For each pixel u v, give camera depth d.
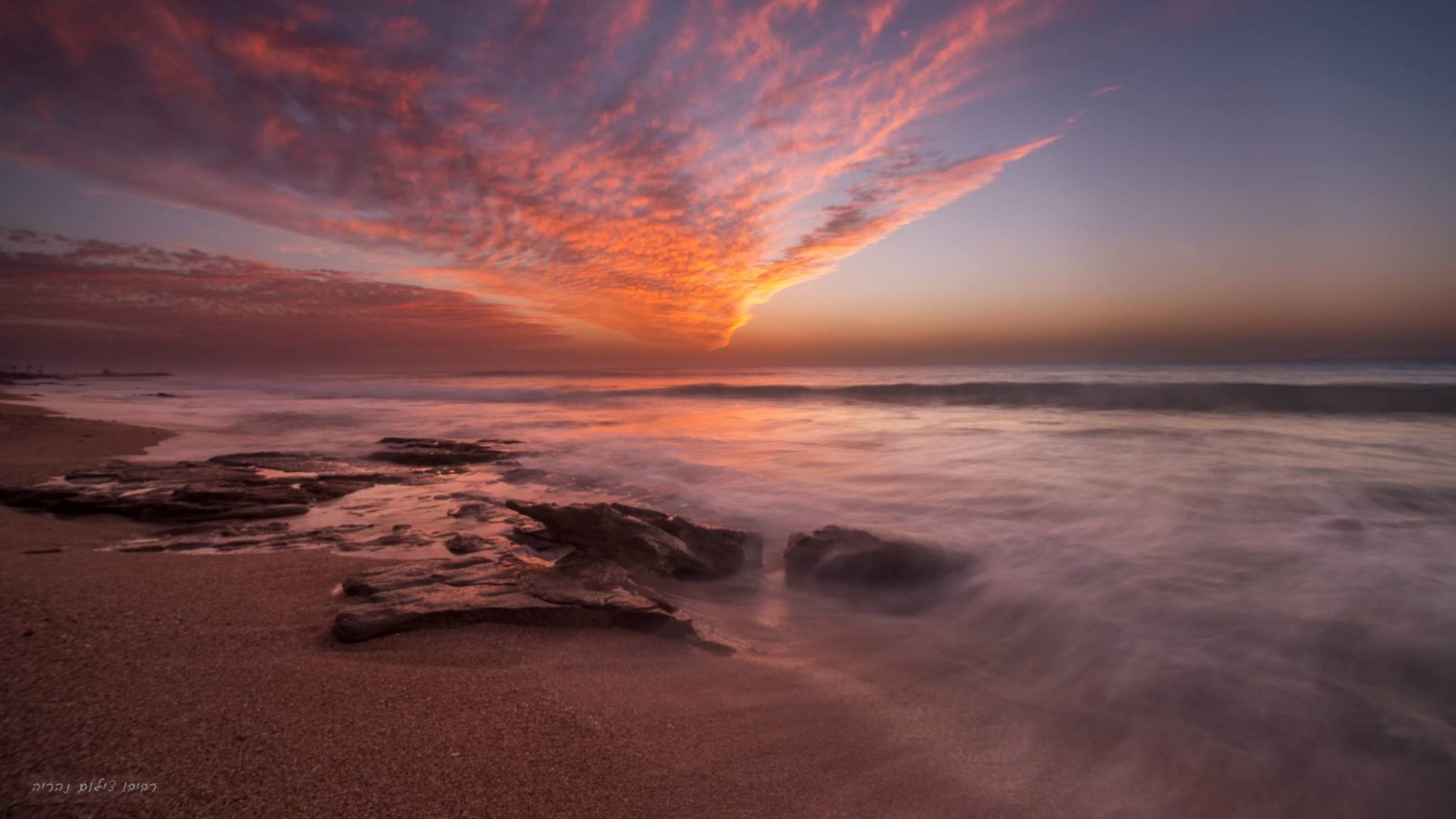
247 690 3.07
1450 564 5.48
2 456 11.90
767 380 50.62
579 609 4.21
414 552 6.04
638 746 2.82
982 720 3.23
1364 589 4.96
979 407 22.34
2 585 4.53
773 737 2.99
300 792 2.30
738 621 4.80
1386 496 7.87
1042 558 6.06
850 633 4.54
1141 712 3.35
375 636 3.80
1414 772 2.85
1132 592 5.11
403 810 2.25
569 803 2.38
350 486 9.67
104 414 22.59
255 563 5.50
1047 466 10.61
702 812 2.39
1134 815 2.54
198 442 15.72
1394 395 18.06
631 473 11.14
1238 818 2.55
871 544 5.80
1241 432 13.81
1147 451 11.69
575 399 33.00
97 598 4.32
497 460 12.94
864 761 2.82
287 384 52.28
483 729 2.86
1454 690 3.51
